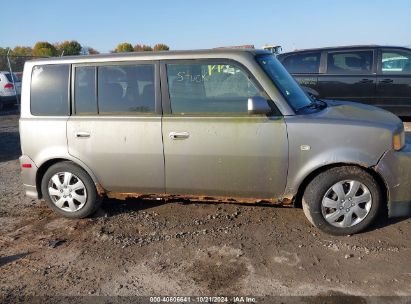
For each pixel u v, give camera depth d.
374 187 3.77
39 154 4.45
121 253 3.83
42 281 3.44
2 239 4.23
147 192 4.30
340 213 3.84
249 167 3.91
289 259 3.56
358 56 8.34
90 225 4.45
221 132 3.90
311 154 3.76
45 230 4.40
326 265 3.44
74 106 4.32
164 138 4.04
